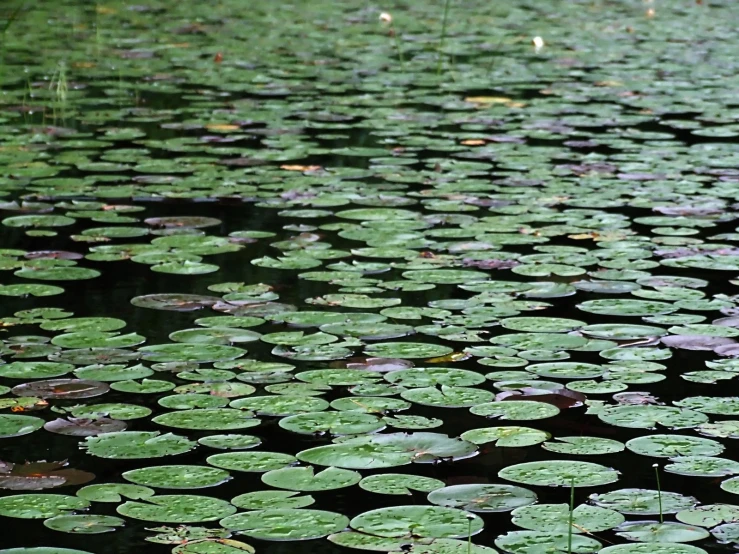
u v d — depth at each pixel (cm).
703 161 523
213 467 226
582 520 207
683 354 291
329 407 255
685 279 351
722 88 745
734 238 397
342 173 493
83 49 866
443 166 507
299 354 287
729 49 966
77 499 212
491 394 264
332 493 217
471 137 573
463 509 210
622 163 517
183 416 249
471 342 298
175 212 425
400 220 417
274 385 267
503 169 504
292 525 203
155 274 353
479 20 1145
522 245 389
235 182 473
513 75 791
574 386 270
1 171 482
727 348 295
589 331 306
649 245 388
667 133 589
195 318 313
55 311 317
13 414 249
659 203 445
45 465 226
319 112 635
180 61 823
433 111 645
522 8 1282
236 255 374
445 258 371
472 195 457
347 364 280
